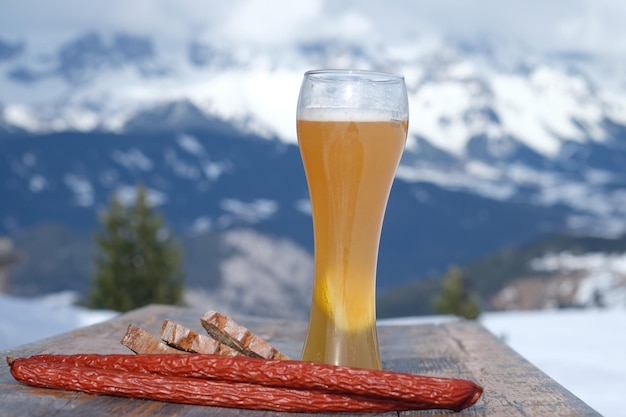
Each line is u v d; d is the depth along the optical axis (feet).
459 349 4.11
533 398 2.86
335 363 3.14
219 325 2.96
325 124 3.08
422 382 2.56
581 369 15.40
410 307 220.64
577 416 2.60
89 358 2.85
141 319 4.59
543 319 23.98
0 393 2.69
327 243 3.17
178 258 27.22
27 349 3.51
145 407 2.60
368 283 3.20
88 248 325.62
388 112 3.12
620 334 20.25
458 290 30.81
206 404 2.64
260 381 2.62
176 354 2.75
